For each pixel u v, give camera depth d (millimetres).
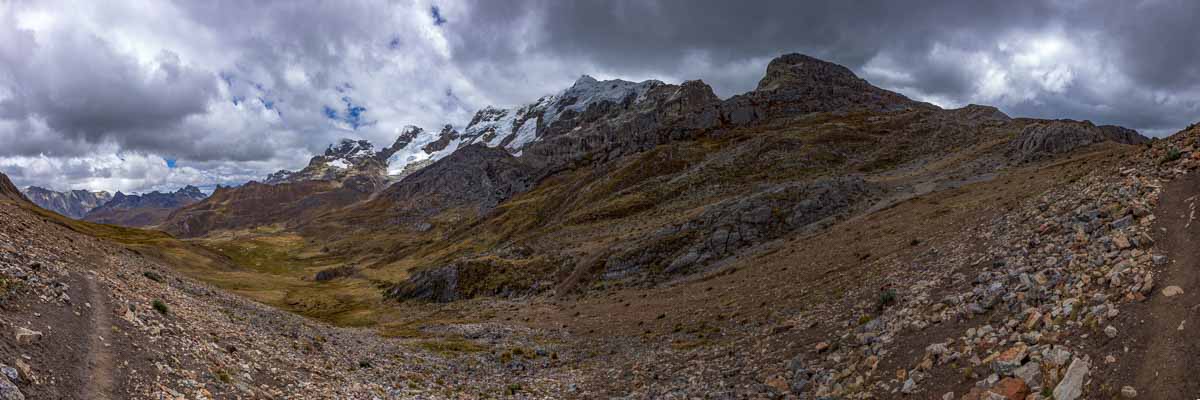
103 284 24484
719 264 71062
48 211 160250
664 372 30906
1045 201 30188
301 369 25281
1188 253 16438
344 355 33406
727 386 25234
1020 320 18250
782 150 168500
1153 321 14609
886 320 24781
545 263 101000
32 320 16875
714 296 52500
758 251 70062
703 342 36812
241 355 23312
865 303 29562
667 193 150125
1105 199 23734
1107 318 15664
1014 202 37844
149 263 48875
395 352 41094
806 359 25125
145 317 21953
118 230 171750
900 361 20297
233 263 174375
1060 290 18578
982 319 19750
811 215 78062
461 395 28234
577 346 46312
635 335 46375
